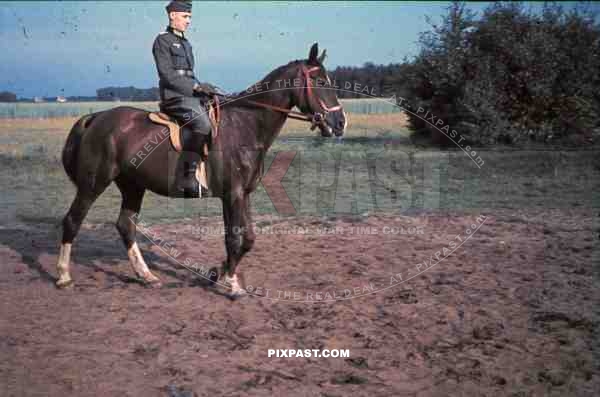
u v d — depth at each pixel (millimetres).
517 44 16906
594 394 3975
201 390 3938
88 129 5883
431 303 5715
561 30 17594
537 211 10414
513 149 16750
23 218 9719
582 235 8547
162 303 5656
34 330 4914
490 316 5371
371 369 4320
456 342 4812
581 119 16906
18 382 3992
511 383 4121
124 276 6500
